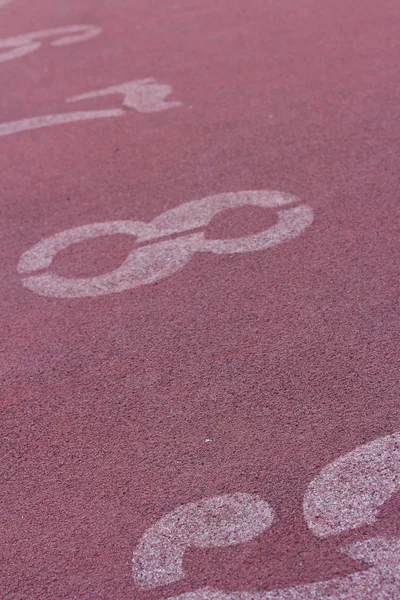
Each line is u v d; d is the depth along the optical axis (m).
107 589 2.23
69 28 8.76
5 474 2.68
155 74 6.57
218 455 2.60
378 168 4.31
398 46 6.21
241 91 5.82
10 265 3.97
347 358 2.93
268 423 2.69
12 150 5.46
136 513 2.44
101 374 3.08
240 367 2.98
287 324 3.17
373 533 2.24
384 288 3.29
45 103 6.35
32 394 3.04
